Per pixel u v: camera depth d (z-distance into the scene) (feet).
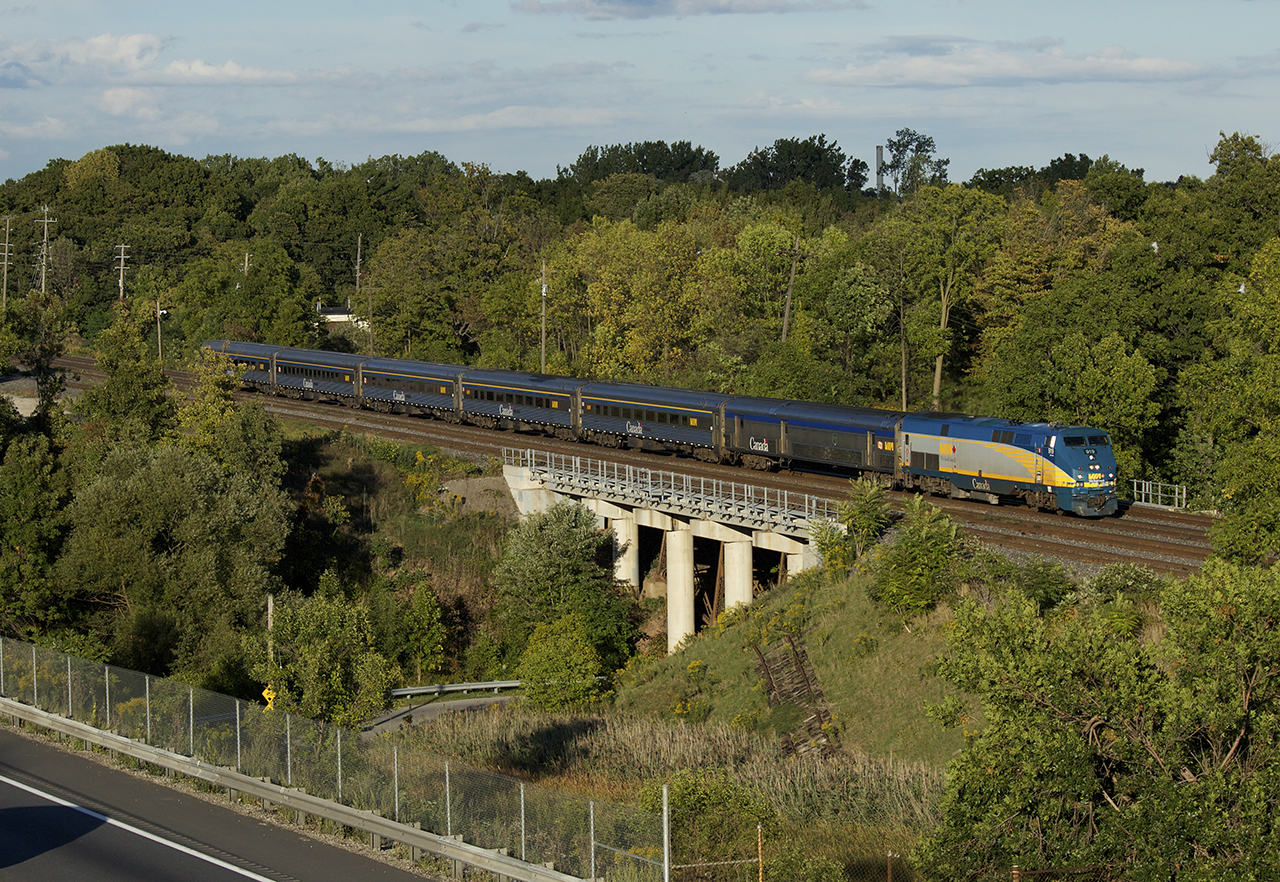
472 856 65.51
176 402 210.38
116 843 69.41
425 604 177.37
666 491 179.32
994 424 163.22
